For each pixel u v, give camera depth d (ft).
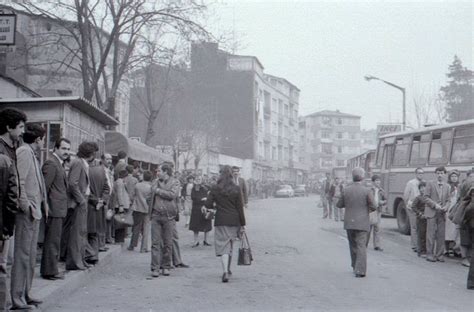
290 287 29.07
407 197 46.03
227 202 30.94
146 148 70.95
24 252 21.33
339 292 27.78
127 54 70.54
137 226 43.60
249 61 218.38
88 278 30.22
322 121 379.55
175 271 34.30
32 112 39.47
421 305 24.85
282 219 82.64
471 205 29.99
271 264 37.40
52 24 78.84
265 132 249.96
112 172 43.88
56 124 39.42
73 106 41.55
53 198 26.48
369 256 42.50
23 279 21.31
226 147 194.29
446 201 40.27
